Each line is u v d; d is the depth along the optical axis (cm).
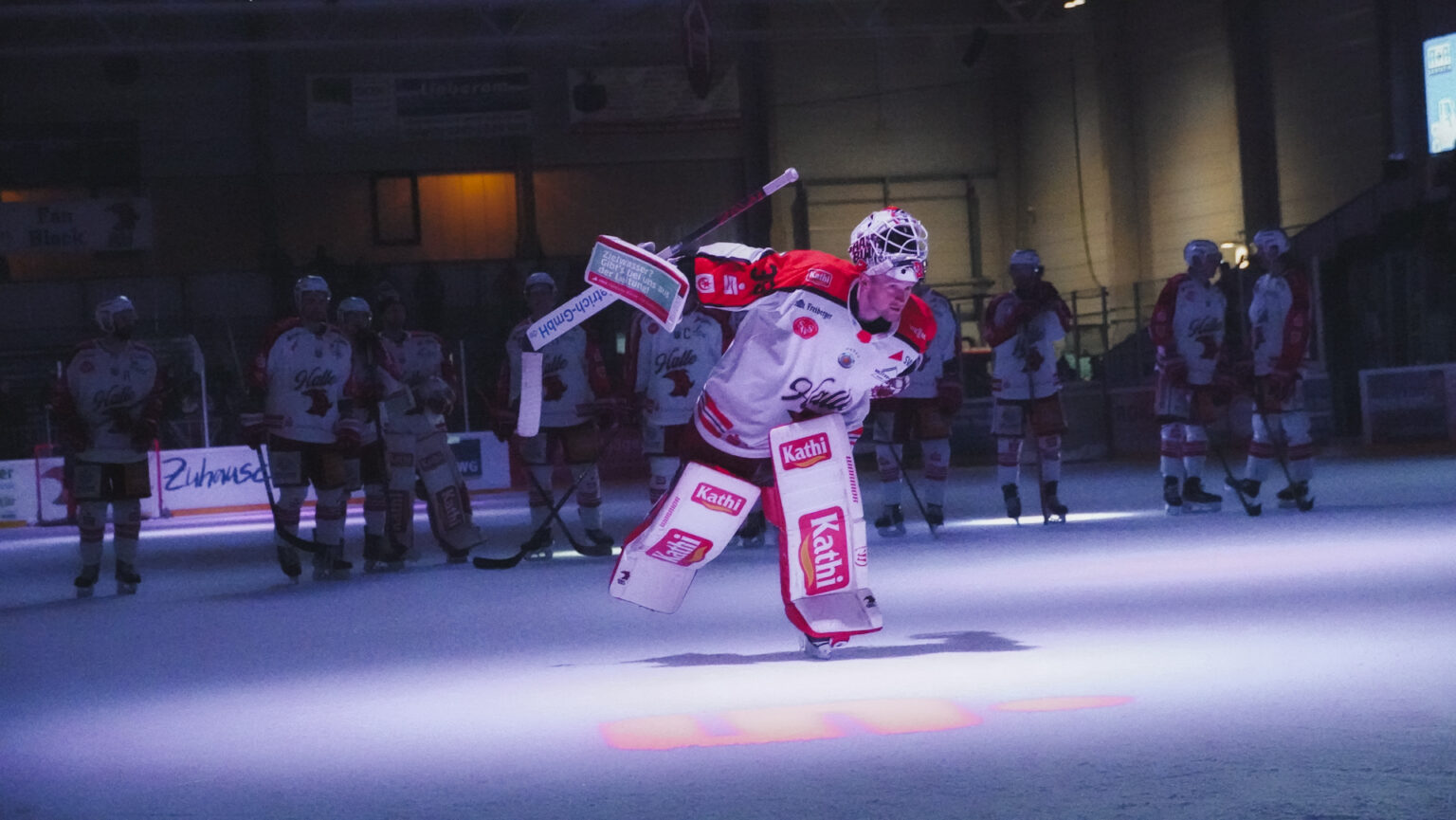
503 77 3609
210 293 3288
